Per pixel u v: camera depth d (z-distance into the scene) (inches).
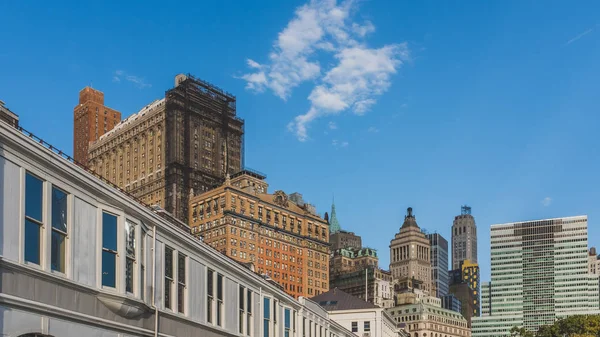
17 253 817.5
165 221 1188.5
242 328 1569.9
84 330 938.1
